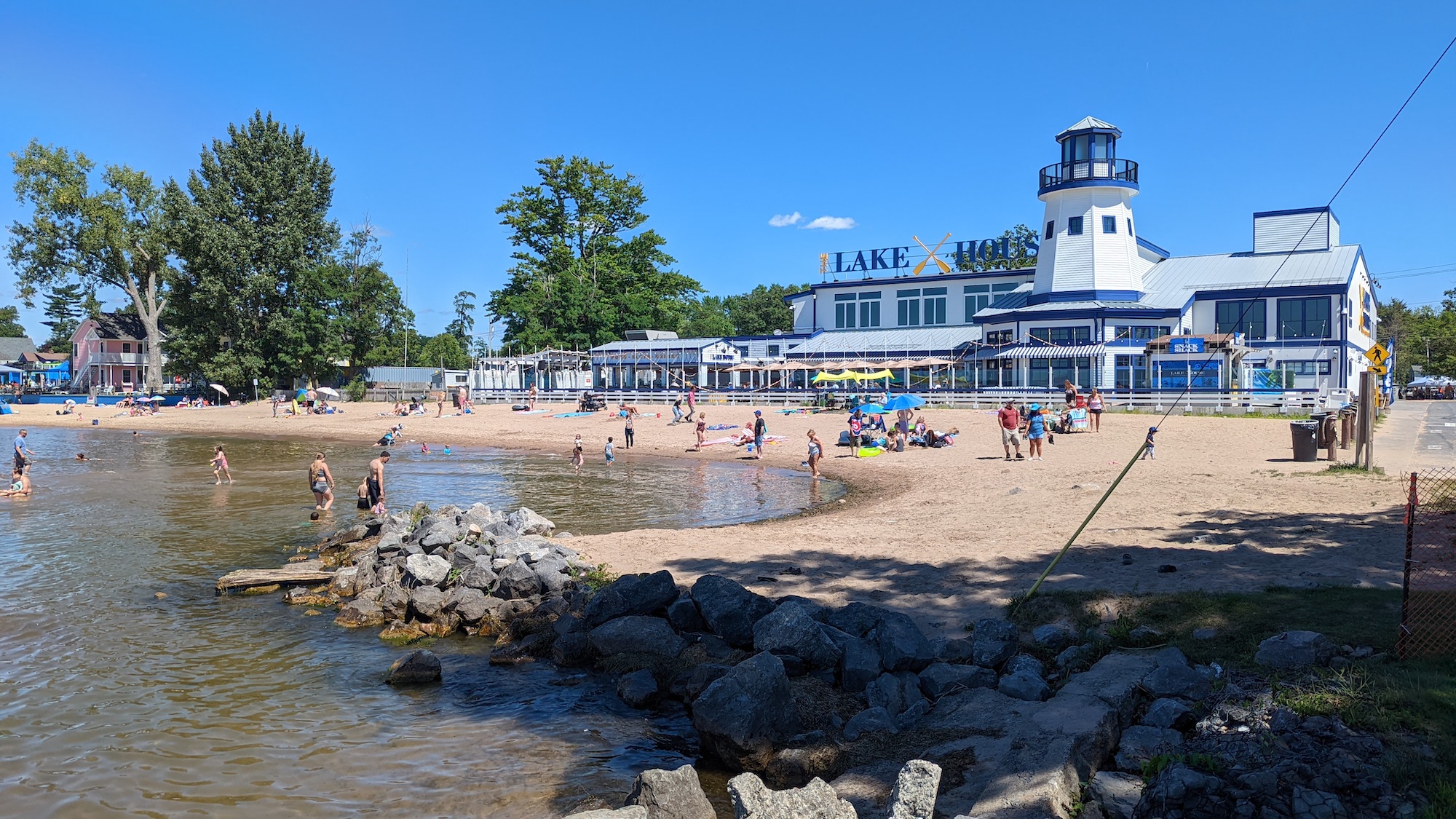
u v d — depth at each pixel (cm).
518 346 8238
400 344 9950
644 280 8931
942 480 2655
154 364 8575
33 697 1050
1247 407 4128
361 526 1977
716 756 857
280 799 796
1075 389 3766
